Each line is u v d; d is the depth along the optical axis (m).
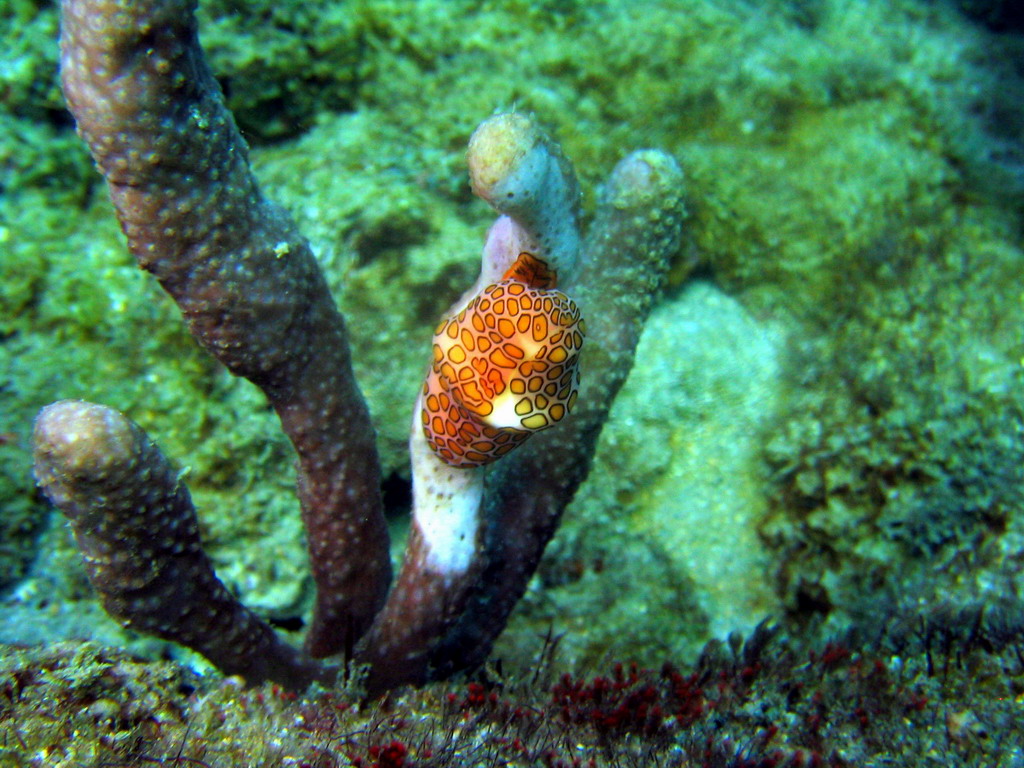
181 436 0.23
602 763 0.15
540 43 0.28
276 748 0.13
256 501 0.24
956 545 0.24
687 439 0.29
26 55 0.23
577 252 0.13
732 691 0.18
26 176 0.24
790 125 0.30
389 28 0.28
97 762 0.12
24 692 0.12
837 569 0.25
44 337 0.23
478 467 0.13
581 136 0.28
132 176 0.10
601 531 0.27
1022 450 0.24
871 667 0.19
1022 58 0.32
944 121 0.30
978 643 0.19
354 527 0.15
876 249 0.29
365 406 0.15
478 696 0.15
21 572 0.23
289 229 0.12
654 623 0.25
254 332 0.12
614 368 0.15
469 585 0.14
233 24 0.26
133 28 0.10
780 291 0.30
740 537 0.27
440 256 0.25
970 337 0.27
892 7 0.34
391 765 0.12
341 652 0.17
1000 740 0.16
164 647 0.22
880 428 0.26
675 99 0.29
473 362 0.10
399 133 0.28
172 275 0.11
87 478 0.11
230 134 0.11
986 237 0.29
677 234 0.16
